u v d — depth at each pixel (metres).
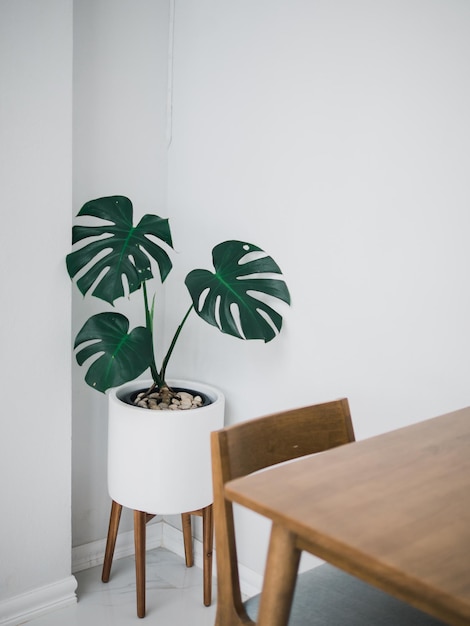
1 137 1.86
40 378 2.03
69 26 1.96
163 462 1.99
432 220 1.73
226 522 1.17
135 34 2.36
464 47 1.64
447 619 0.72
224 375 2.36
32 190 1.94
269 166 2.15
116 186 2.39
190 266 2.47
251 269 2.06
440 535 0.82
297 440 1.34
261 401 2.24
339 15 1.91
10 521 2.03
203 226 2.40
